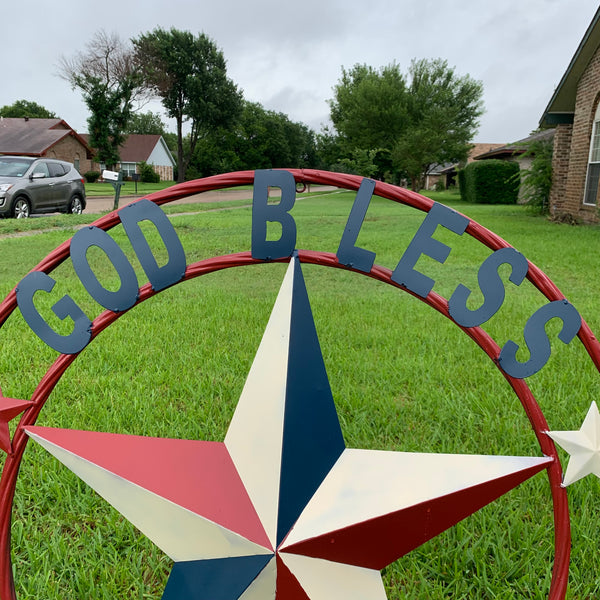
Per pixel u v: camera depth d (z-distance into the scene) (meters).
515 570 1.80
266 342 1.49
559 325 4.38
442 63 34.59
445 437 2.60
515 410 2.89
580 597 1.69
